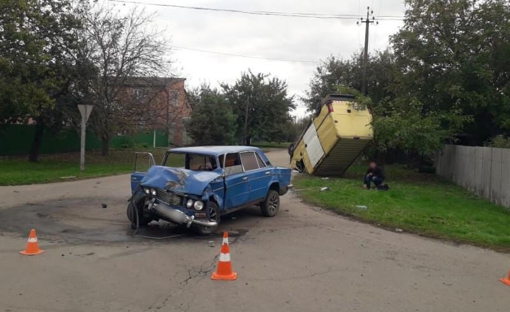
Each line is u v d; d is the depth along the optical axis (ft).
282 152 160.76
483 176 54.95
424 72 77.92
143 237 30.81
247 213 41.01
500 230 35.91
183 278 22.17
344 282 22.22
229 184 34.22
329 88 121.90
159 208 30.89
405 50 79.77
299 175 74.23
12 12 72.43
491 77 71.20
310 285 21.58
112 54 97.25
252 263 25.11
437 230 35.17
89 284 20.97
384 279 22.95
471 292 21.40
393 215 39.99
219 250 27.76
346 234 33.42
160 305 18.49
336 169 73.46
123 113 100.17
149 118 104.22
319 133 70.69
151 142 168.35
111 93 97.81
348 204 44.78
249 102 200.95
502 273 24.89
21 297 19.11
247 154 37.78
